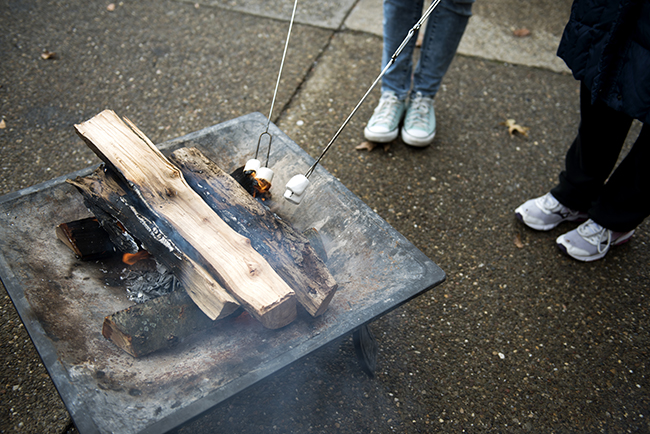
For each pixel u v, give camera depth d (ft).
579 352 4.74
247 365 3.54
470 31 8.11
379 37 7.84
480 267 5.22
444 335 4.76
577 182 5.16
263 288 3.64
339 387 4.41
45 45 6.92
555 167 6.12
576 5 4.42
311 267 3.81
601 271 5.24
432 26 5.58
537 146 6.33
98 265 4.14
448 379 4.53
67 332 3.60
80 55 6.85
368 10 8.34
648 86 4.13
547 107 6.92
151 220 3.84
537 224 5.47
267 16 7.98
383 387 4.44
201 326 3.84
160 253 3.80
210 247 3.76
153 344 3.69
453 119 6.62
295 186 3.89
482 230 5.50
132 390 3.46
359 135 6.24
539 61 7.67
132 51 7.04
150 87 6.52
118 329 3.61
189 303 3.81
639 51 4.13
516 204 5.75
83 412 3.25
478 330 4.81
